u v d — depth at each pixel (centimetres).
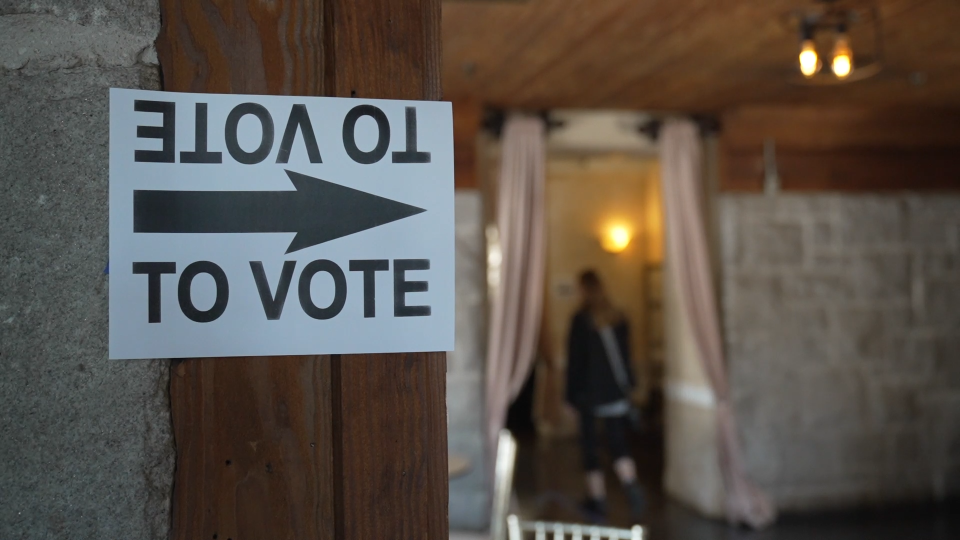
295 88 81
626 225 838
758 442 498
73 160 76
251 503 78
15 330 74
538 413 812
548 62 394
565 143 508
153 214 77
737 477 478
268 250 79
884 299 521
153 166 78
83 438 75
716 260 506
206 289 78
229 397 78
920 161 534
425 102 83
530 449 736
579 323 490
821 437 507
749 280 502
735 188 507
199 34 79
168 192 78
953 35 357
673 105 493
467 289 466
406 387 82
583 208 837
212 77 79
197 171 78
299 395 80
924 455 522
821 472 505
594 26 339
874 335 518
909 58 395
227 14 80
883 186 528
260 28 81
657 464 654
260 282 79
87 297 76
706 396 500
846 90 459
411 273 82
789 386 504
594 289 490
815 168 517
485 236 483
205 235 78
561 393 802
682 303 502
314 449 80
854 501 509
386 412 81
